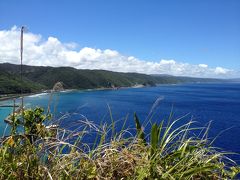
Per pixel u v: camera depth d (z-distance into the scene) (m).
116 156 3.37
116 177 3.28
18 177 3.02
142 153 3.41
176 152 3.34
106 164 3.29
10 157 3.03
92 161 3.21
